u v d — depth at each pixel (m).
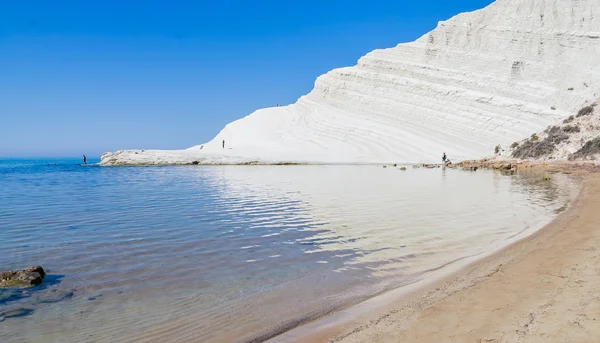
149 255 9.87
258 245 10.81
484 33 78.88
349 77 86.62
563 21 73.50
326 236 11.84
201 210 16.92
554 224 12.48
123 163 62.47
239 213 16.06
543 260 8.33
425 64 80.94
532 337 4.98
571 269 7.50
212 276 8.26
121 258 9.62
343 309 6.47
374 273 8.32
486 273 7.79
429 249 10.21
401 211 16.23
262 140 80.19
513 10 78.12
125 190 25.86
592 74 67.56
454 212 15.87
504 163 46.59
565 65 70.56
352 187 25.84
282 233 12.29
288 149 72.31
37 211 17.05
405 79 80.06
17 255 9.95
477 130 68.31
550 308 5.77
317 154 67.00
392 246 10.59
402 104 77.62
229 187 26.64
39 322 6.22
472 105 71.56
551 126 57.25
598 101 55.16
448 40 81.81
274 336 5.65
